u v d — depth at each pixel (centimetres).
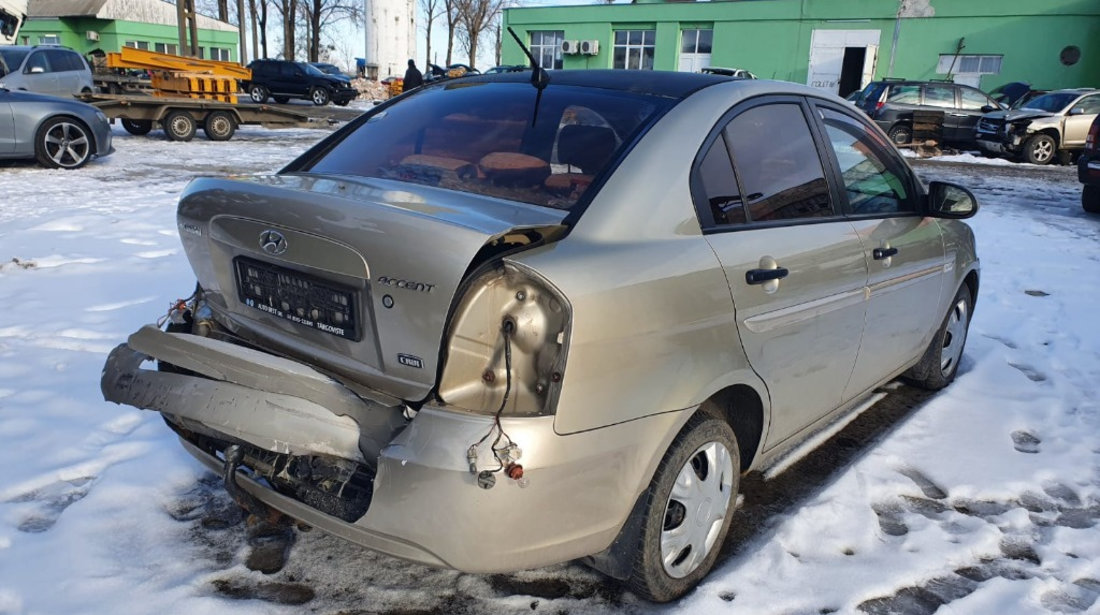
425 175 280
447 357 213
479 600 266
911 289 390
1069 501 357
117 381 252
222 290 269
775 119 315
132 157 1367
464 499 206
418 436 211
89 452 345
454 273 204
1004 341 579
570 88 310
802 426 332
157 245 729
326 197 235
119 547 281
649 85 304
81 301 554
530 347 213
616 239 238
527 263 212
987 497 355
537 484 211
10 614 244
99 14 4844
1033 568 305
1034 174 1697
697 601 268
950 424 428
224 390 229
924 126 2078
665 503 252
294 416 220
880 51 3297
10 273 617
